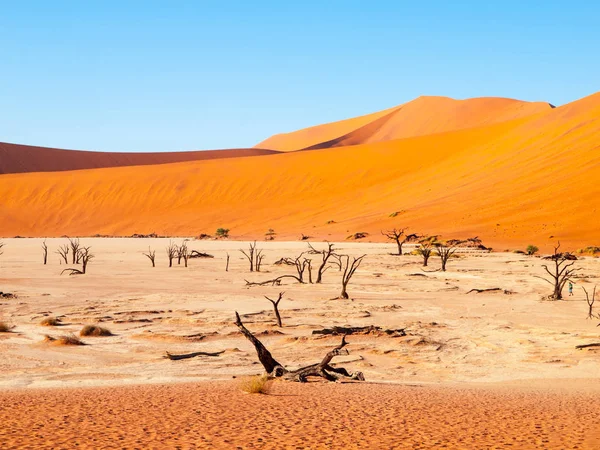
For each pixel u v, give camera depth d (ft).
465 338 86.33
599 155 359.66
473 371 67.41
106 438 30.12
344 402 42.06
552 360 72.79
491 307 116.78
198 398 43.55
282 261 218.79
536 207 322.34
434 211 356.38
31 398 43.29
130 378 59.47
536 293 138.62
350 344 80.74
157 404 40.68
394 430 33.06
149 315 103.71
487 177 397.19
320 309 111.65
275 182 504.43
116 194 517.96
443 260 188.34
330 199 460.55
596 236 274.57
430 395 47.06
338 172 499.51
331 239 339.36
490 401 44.01
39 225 495.82
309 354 74.49
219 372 63.57
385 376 63.77
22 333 86.17
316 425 34.04
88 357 71.26
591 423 35.47
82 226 491.31
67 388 51.34
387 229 342.85
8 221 495.82
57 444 28.48
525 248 266.16
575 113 450.71
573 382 60.95
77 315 103.55
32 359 69.15
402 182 458.50
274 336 86.84
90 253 280.31
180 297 128.36
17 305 114.42
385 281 163.53
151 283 157.89
